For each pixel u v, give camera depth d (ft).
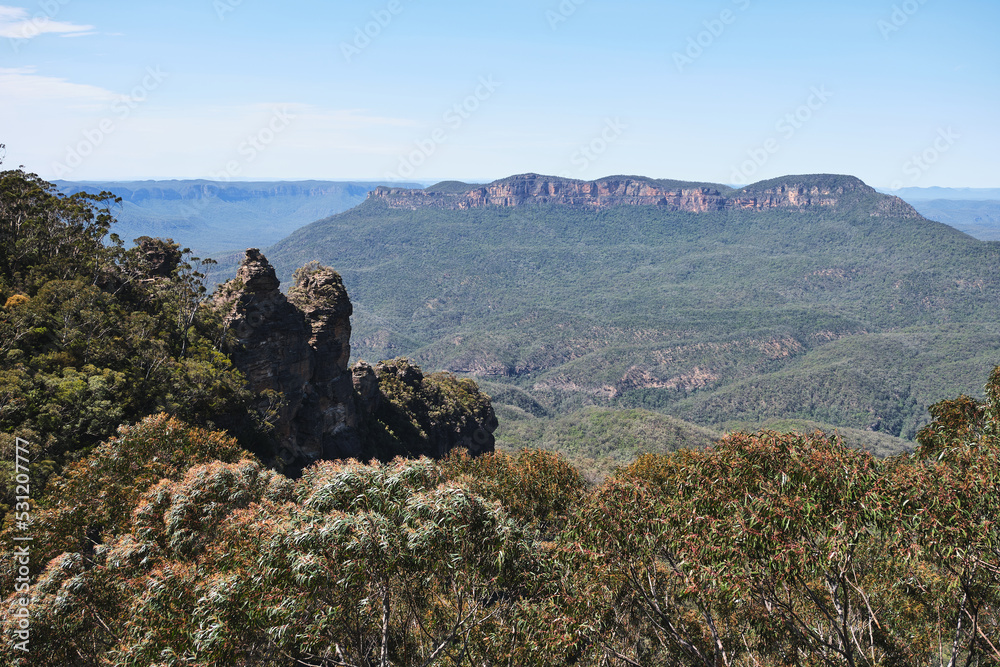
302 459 252.01
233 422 209.26
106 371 185.98
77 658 69.56
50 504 89.56
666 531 63.36
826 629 74.95
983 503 56.18
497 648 73.46
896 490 55.67
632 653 80.59
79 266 256.11
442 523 60.08
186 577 60.49
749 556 55.93
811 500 54.44
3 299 212.84
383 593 63.41
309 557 56.08
